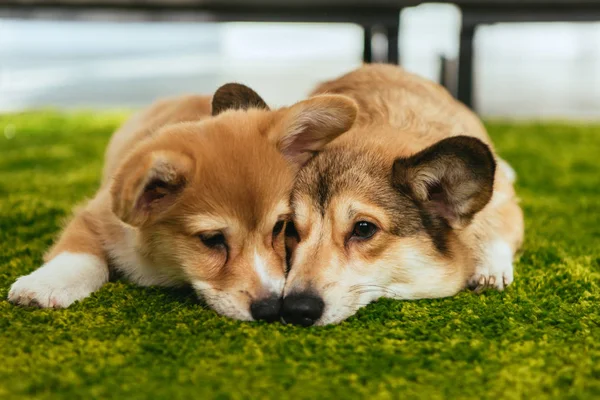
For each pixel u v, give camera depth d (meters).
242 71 3.13
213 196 0.94
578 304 0.95
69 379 0.82
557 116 2.12
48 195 1.28
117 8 1.84
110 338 0.88
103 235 1.01
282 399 0.80
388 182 0.98
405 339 0.89
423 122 1.07
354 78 1.16
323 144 1.00
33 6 1.82
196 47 4.41
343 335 0.90
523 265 1.06
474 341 0.88
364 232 0.96
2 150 1.59
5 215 1.17
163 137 0.97
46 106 2.34
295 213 0.97
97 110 2.22
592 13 1.80
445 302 0.97
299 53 4.07
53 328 0.90
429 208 0.98
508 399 0.80
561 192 1.34
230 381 0.82
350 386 0.81
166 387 0.81
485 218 1.04
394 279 0.97
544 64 3.58
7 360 0.84
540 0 1.79
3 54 3.96
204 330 0.90
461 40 1.86
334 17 1.86
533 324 0.91
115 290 0.98
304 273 0.94
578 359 0.85
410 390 0.81
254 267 0.94
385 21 1.86
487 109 2.27
